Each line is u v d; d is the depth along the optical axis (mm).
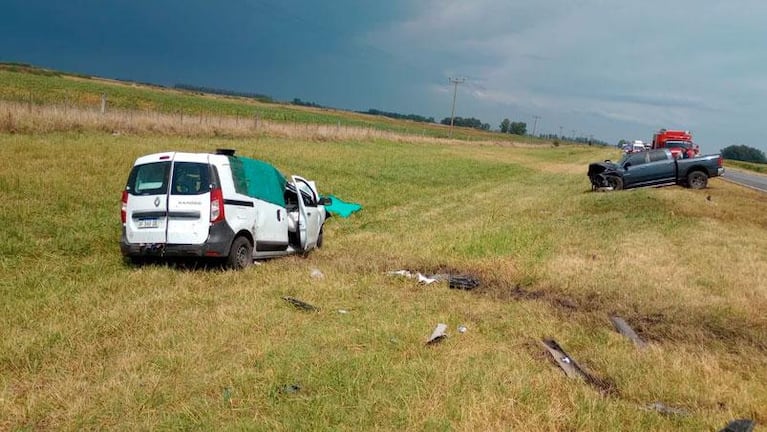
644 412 4465
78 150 17562
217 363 4953
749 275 9492
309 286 7820
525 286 8672
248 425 3887
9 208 10938
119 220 11453
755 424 4352
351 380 4625
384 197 20094
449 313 6895
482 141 89938
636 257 10664
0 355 4930
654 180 23391
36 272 7930
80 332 5566
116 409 4094
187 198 8516
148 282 7680
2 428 3838
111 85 81562
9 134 19453
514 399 4457
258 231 9500
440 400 4379
